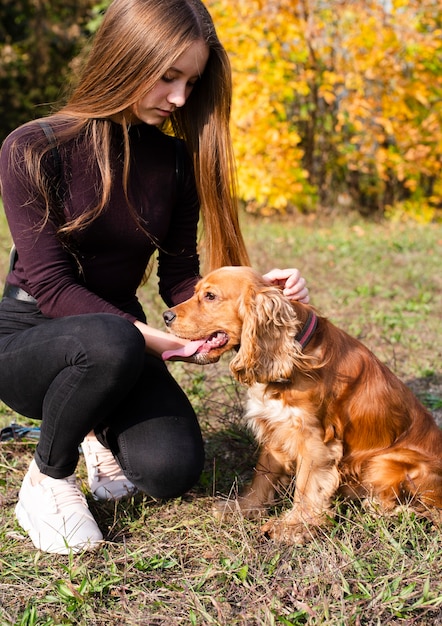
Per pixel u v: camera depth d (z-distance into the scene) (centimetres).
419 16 805
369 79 816
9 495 266
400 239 741
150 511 256
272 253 661
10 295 245
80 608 203
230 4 770
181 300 280
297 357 250
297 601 200
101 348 212
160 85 224
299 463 259
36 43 1252
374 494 269
